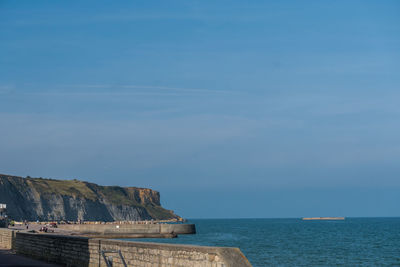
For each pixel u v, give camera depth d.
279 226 183.00
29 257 27.16
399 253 54.38
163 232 84.25
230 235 102.38
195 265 13.97
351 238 89.38
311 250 58.28
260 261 43.72
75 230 81.12
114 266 18.39
